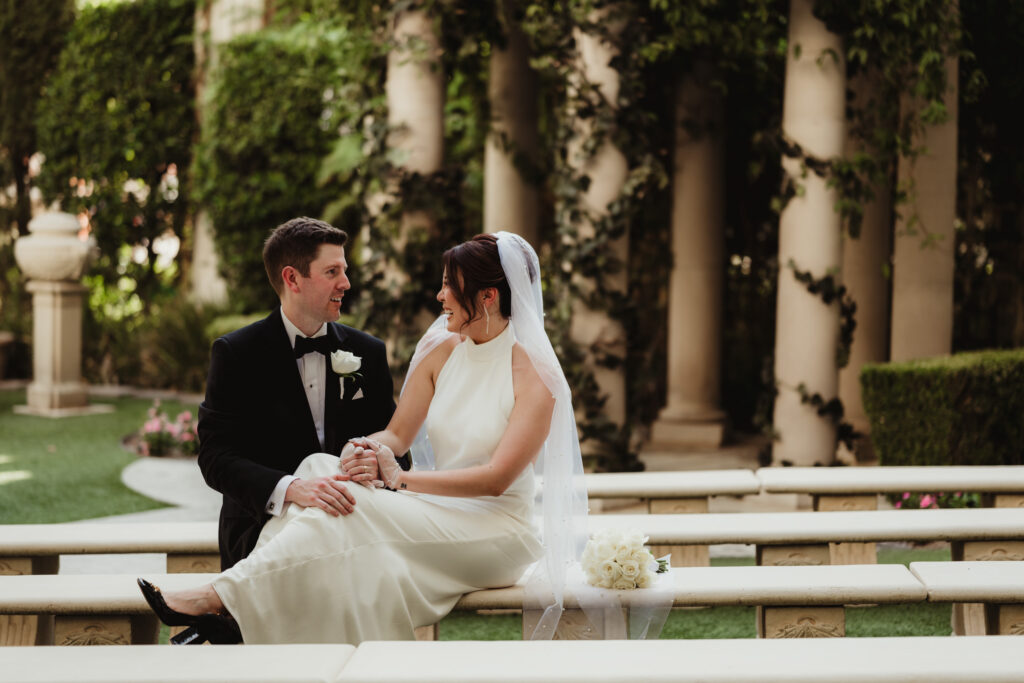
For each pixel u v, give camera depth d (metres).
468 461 2.96
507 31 6.39
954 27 6.07
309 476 2.87
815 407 6.24
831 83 6.14
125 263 13.21
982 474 4.23
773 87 8.39
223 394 3.03
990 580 2.83
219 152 11.80
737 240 9.62
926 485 4.05
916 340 7.08
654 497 4.09
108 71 12.40
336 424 3.16
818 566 3.06
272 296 12.01
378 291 6.35
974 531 3.42
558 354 6.03
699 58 7.95
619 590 2.87
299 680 2.15
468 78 8.36
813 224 6.21
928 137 6.97
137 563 5.09
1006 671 2.14
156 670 2.22
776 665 2.21
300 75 11.64
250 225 11.83
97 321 12.98
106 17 12.40
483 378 2.99
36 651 2.36
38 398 10.32
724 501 6.10
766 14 6.31
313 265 3.03
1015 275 8.77
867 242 7.85
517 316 2.96
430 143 6.34
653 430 8.71
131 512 5.96
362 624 2.69
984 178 8.72
